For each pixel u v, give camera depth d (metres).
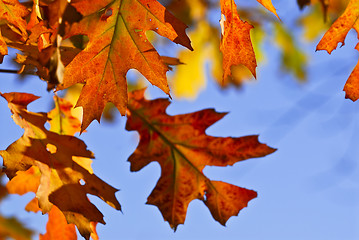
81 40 0.85
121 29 0.80
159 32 0.81
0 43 0.80
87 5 0.79
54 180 0.83
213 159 0.90
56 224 0.88
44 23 0.78
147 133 0.91
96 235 0.86
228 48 0.80
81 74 0.80
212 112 0.91
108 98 0.80
